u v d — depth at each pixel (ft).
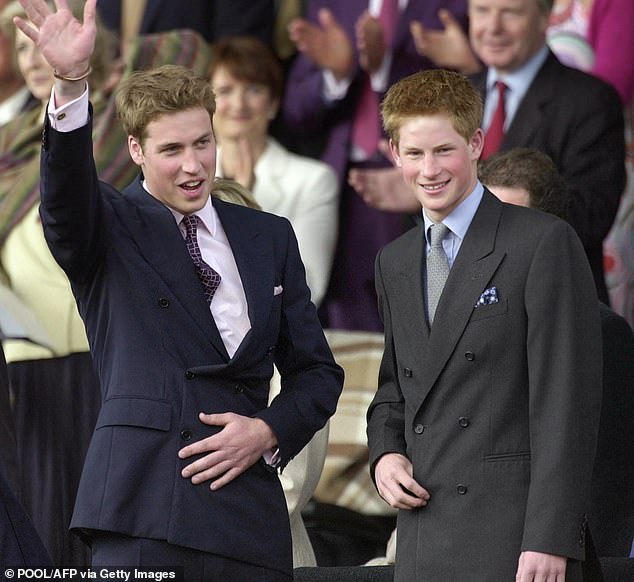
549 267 51.47
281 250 54.39
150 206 52.95
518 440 51.31
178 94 51.72
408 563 52.08
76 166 50.26
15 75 92.79
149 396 50.65
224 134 96.07
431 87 52.42
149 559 49.65
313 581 61.36
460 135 52.26
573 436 50.06
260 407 52.85
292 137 97.55
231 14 98.22
